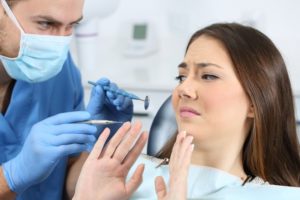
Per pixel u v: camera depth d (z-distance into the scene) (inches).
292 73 79.7
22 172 43.1
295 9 95.3
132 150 43.0
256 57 44.9
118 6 101.2
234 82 43.6
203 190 45.4
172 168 38.6
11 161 44.6
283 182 48.3
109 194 42.2
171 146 51.3
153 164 50.0
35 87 49.9
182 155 38.3
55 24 43.0
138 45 101.6
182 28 103.0
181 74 45.6
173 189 37.3
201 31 45.8
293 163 49.7
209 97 42.8
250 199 44.0
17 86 49.0
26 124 49.9
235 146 46.1
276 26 97.1
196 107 43.3
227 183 45.6
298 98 73.2
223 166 46.5
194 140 43.8
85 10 88.5
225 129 43.9
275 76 46.4
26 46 43.5
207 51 43.9
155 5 104.2
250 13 93.5
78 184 42.4
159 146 55.1
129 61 98.5
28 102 49.6
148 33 102.0
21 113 49.6
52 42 43.8
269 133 46.9
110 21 108.2
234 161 47.0
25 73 46.3
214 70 43.3
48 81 50.9
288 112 48.6
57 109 52.8
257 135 46.3
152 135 55.9
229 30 45.4
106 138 43.4
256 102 44.8
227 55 43.8
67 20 42.3
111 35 108.6
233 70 43.8
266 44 46.6
